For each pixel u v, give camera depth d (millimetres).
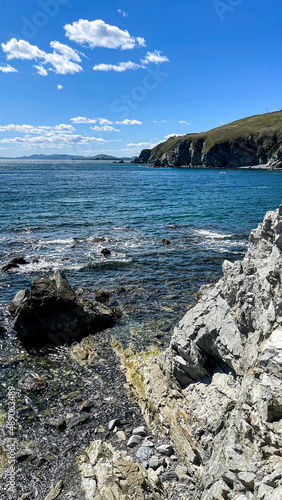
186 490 7668
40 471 8984
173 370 10156
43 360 14461
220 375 9039
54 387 12625
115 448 9539
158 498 7246
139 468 7887
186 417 8930
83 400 11859
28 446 9852
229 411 7773
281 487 4988
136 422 10727
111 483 7496
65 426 10633
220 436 7434
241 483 5770
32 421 10867
